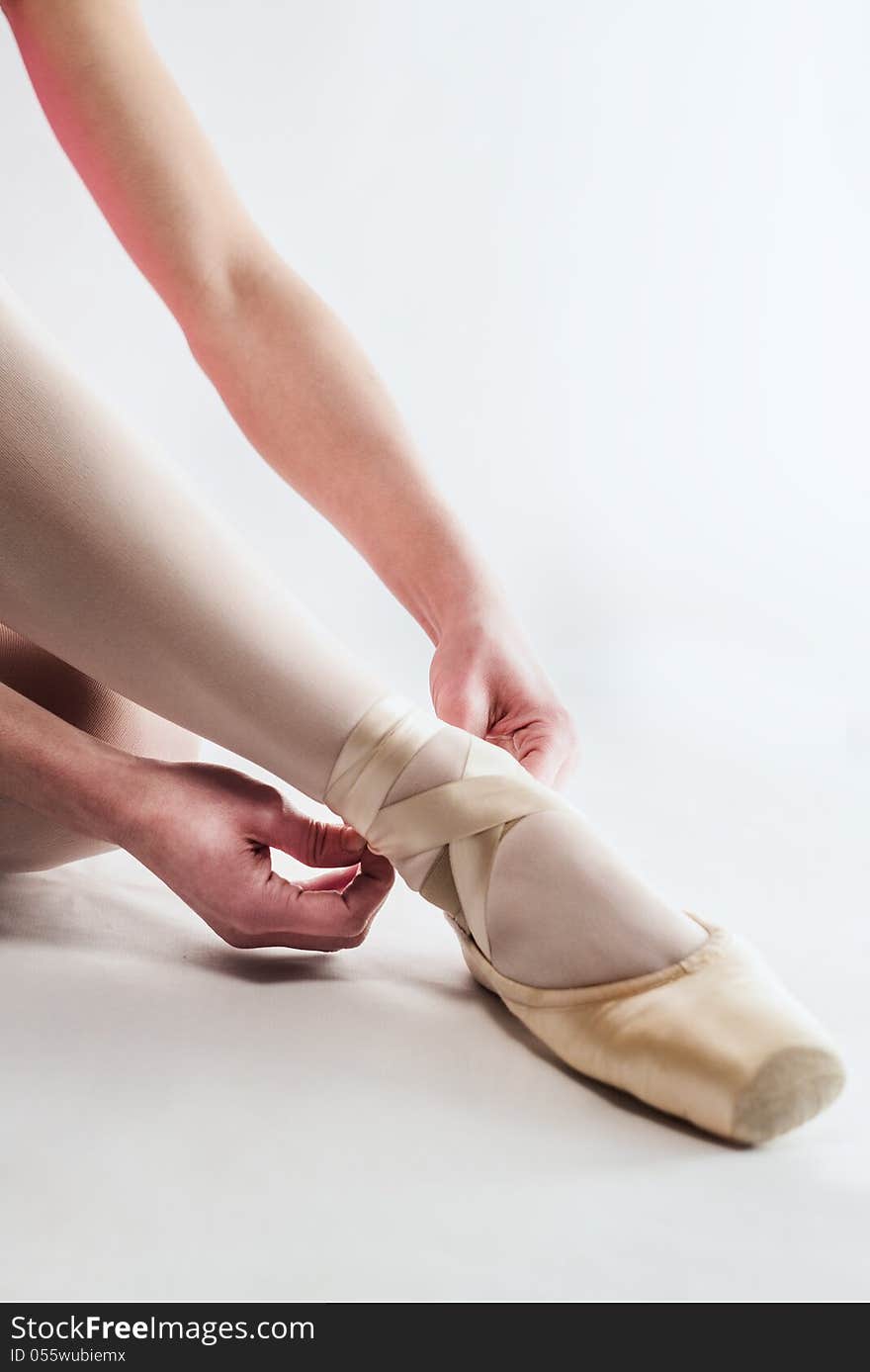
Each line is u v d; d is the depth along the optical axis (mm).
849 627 2660
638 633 2701
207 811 990
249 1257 747
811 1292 737
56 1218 764
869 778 1661
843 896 1209
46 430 897
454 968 1043
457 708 1060
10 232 2637
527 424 2867
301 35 2750
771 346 2887
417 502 1141
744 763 1749
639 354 2869
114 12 1163
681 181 2842
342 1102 861
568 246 2846
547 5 2787
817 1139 843
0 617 947
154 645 930
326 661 950
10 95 2584
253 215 2811
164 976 1003
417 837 948
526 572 2852
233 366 1175
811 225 2867
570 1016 898
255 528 2715
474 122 2811
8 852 1083
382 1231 764
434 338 2850
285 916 997
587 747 1838
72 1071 877
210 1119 840
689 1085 838
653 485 2883
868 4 2820
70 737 1009
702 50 2816
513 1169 811
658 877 1254
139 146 1147
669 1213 781
